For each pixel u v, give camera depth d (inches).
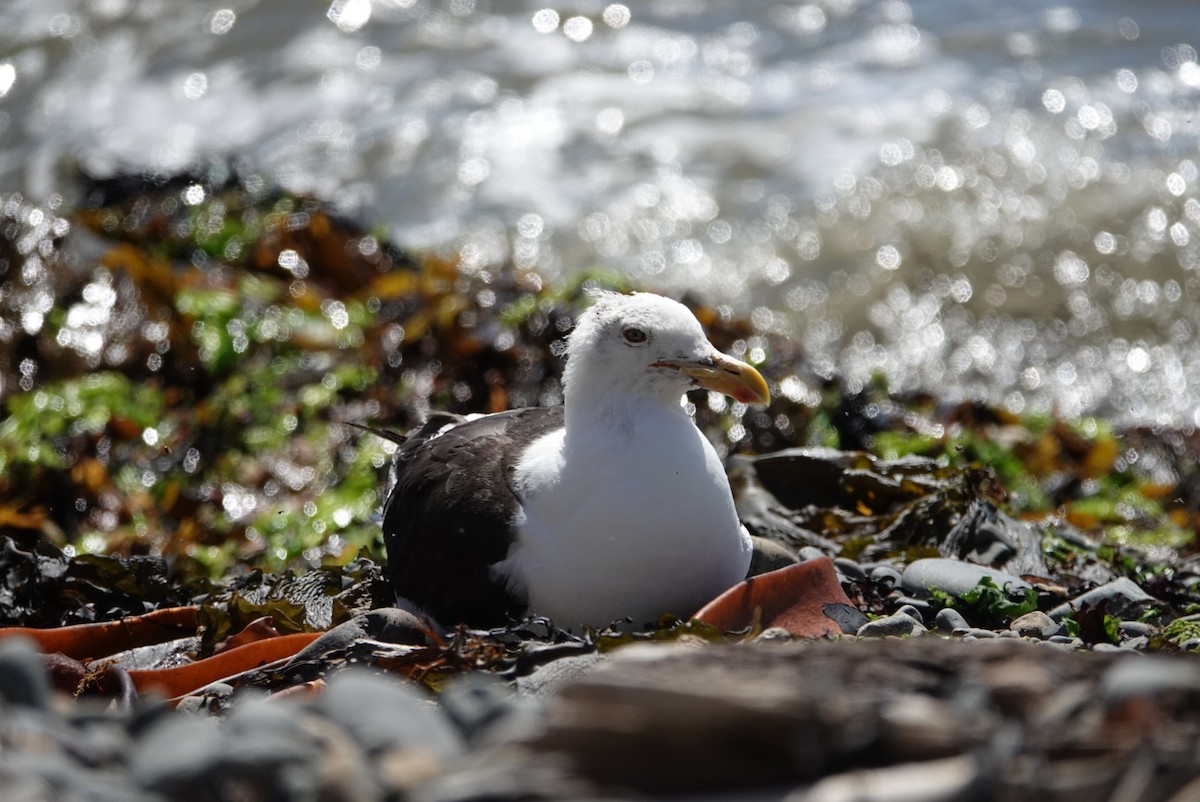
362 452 514.6
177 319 596.7
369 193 835.4
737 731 183.3
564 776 184.1
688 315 321.1
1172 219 789.9
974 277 767.1
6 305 622.5
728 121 892.0
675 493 309.0
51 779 185.9
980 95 900.0
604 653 259.3
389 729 202.4
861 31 992.2
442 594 325.7
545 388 550.3
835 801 172.9
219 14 1036.5
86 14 1049.5
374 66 971.9
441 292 601.6
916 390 617.0
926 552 381.7
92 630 337.1
